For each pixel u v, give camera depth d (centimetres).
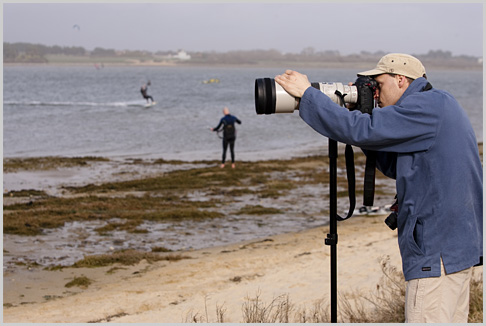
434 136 352
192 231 1375
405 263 368
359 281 839
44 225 1420
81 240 1288
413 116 352
